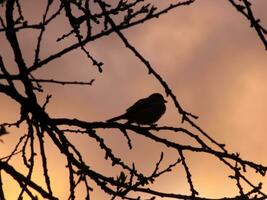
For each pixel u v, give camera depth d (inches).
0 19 273.9
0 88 292.8
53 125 306.0
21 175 278.7
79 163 305.4
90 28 269.7
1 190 276.4
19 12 288.0
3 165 277.0
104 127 310.2
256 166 286.7
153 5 255.4
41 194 277.4
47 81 285.6
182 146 299.1
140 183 305.0
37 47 274.8
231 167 287.3
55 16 280.1
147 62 251.3
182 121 266.7
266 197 281.9
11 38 283.4
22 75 275.1
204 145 293.3
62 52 271.7
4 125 308.8
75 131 314.7
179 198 291.0
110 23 257.0
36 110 301.1
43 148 306.0
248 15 202.5
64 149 307.7
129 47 251.8
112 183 299.3
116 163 311.4
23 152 312.0
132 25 255.4
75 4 289.4
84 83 295.3
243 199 282.4
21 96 297.0
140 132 304.5
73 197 297.6
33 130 309.6
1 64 289.3
